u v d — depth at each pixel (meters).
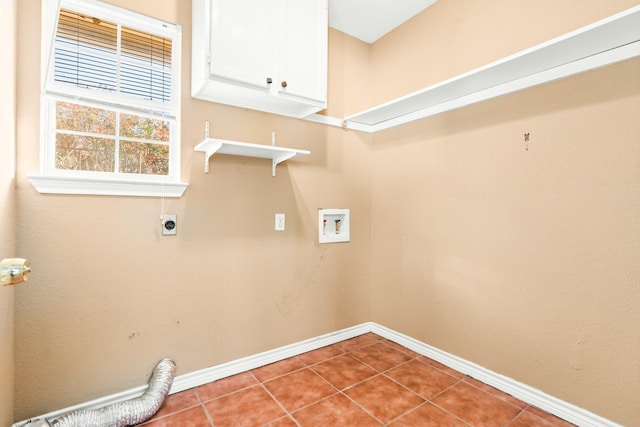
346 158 2.67
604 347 1.53
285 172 2.33
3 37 1.28
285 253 2.33
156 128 1.91
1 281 0.96
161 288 1.83
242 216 2.12
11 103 1.38
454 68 2.17
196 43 1.84
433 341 2.32
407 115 2.49
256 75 1.85
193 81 1.88
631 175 1.46
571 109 1.63
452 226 2.20
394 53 2.61
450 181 2.21
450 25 2.20
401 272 2.56
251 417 1.65
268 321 2.25
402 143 2.56
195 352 1.95
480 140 2.03
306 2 2.07
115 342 1.69
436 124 2.30
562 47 1.48
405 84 2.52
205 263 1.98
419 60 2.41
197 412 1.69
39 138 1.50
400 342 2.57
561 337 1.67
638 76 1.43
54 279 1.54
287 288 2.34
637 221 1.44
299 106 2.17
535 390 1.76
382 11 2.39
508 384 1.88
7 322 1.36
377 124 2.78
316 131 2.49
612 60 1.49
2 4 1.26
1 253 1.27
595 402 1.56
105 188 1.64
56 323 1.55
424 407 1.74
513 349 1.87
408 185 2.51
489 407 1.74
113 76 1.73
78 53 1.64
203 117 1.96
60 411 1.56
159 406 1.66
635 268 1.45
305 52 2.06
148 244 1.78
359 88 2.75
